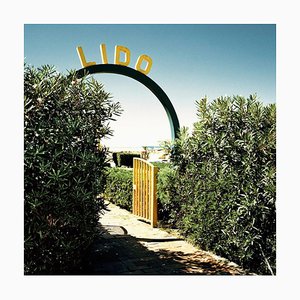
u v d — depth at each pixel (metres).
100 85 4.52
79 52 6.59
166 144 6.24
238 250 4.79
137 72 7.07
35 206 3.75
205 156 5.50
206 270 4.67
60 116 4.17
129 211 8.95
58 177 3.84
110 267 4.70
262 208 4.43
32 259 3.96
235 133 4.82
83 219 4.11
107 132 4.53
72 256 4.19
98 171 4.36
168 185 6.35
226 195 4.91
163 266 4.79
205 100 5.34
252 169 4.58
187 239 6.08
